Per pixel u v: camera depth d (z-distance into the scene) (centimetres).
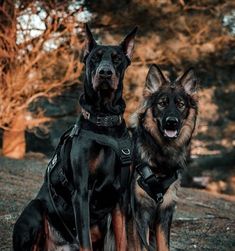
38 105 2089
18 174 1372
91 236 544
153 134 599
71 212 530
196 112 625
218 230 870
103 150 504
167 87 619
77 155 504
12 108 1802
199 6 1889
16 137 2059
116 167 512
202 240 798
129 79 1805
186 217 984
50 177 538
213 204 1312
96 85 507
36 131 2312
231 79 2064
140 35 1825
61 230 545
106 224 546
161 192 583
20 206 898
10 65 1725
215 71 1998
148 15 1814
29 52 1723
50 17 1720
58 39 1764
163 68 1934
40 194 555
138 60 1841
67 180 520
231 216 1102
